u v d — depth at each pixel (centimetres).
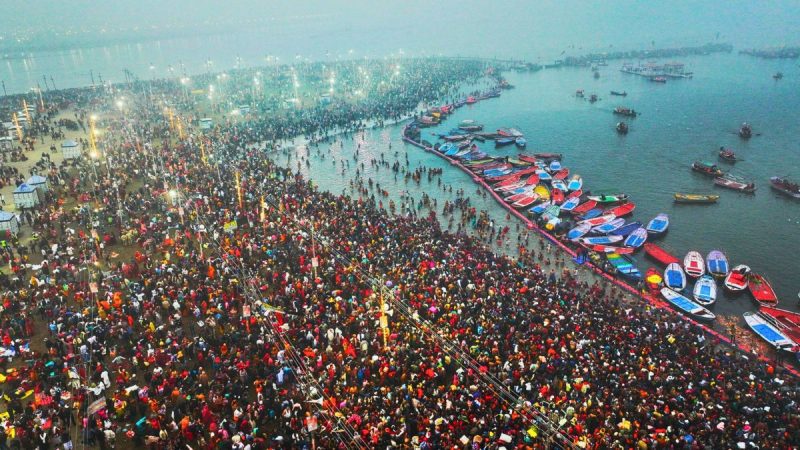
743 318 5319
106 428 3259
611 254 6444
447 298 4762
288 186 8025
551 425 3297
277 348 4059
